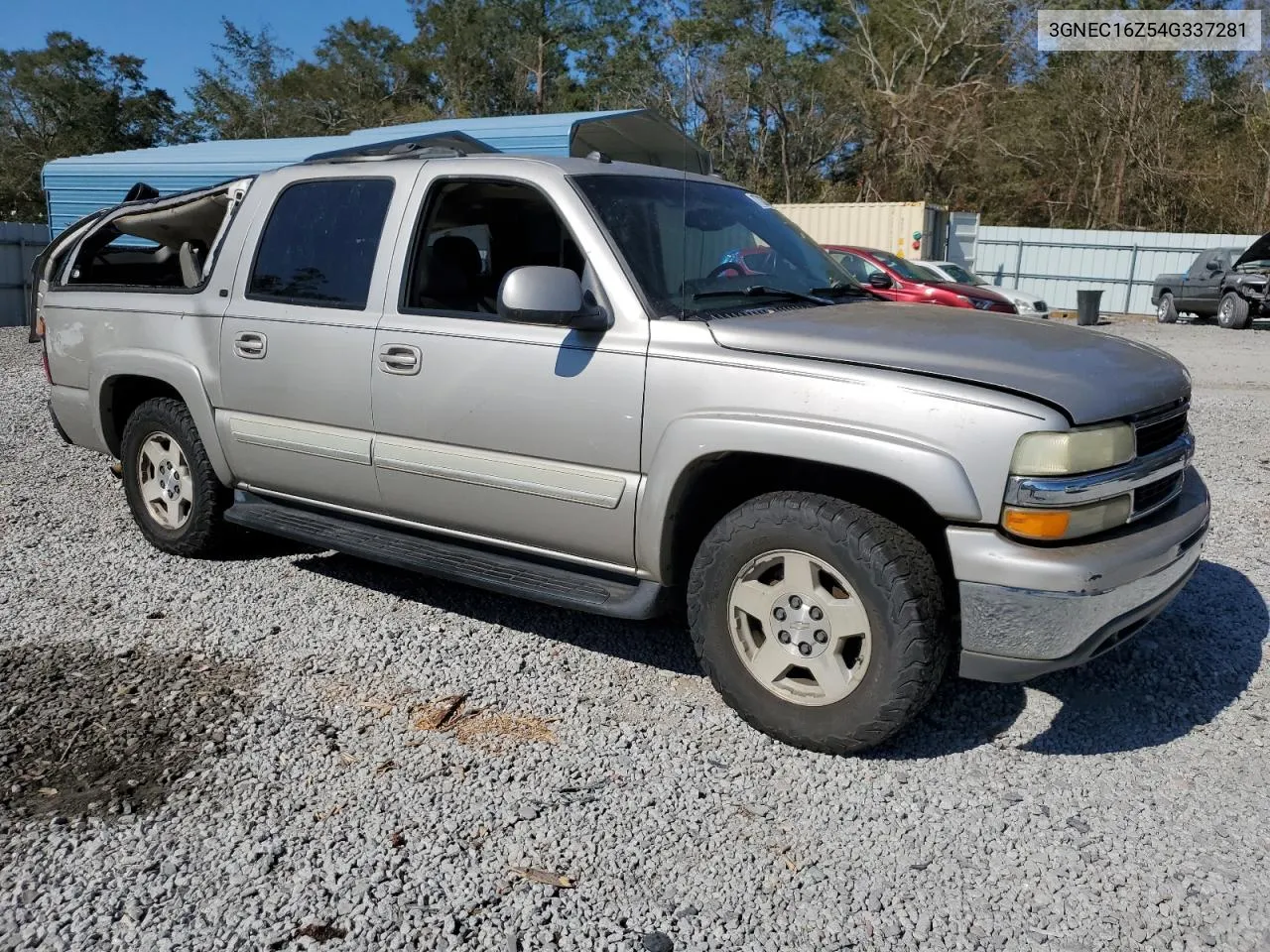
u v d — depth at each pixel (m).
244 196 4.82
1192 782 3.29
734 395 3.36
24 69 54.97
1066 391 3.10
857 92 41.06
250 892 2.73
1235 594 4.84
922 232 22.23
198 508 5.08
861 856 2.92
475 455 3.96
